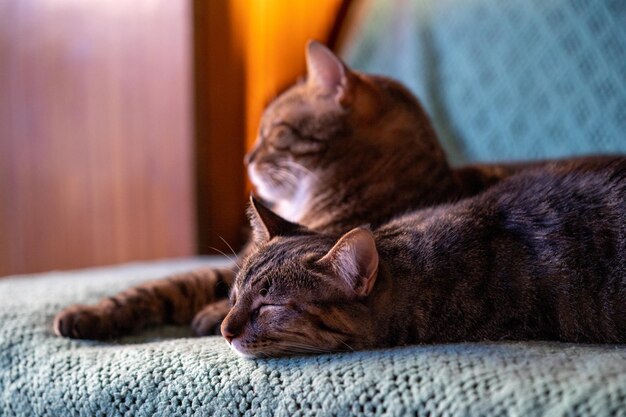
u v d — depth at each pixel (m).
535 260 0.64
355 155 0.87
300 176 0.89
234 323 0.61
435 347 0.58
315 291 0.60
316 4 1.36
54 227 1.34
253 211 0.74
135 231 1.25
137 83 1.22
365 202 0.85
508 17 1.19
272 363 0.60
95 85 1.27
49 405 0.65
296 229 0.71
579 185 0.67
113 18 1.24
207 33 1.20
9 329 0.72
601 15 1.10
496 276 0.64
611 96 1.08
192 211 1.20
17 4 1.33
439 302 0.63
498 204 0.69
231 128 1.25
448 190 0.86
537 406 0.48
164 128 1.21
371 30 1.33
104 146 1.27
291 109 0.90
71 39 1.28
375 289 0.62
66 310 0.74
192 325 0.78
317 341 0.61
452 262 0.64
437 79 1.25
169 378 0.61
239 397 0.58
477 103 1.20
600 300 0.62
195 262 1.08
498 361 0.54
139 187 1.24
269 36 1.30
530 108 1.14
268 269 0.63
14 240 1.39
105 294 0.84
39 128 1.33
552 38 1.14
